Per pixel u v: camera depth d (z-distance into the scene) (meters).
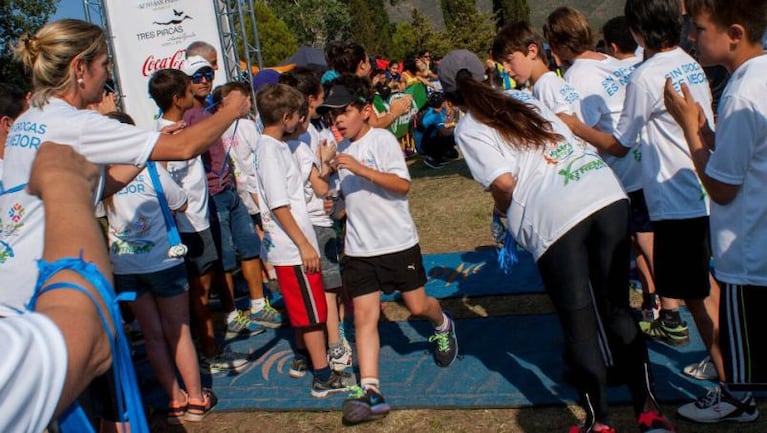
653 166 3.46
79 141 2.39
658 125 3.43
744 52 2.37
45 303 0.89
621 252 2.88
